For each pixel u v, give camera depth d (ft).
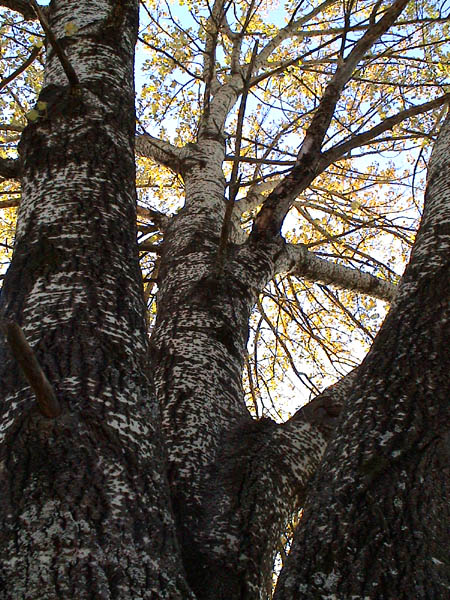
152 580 5.52
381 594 5.60
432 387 7.34
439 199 10.56
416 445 6.78
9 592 5.15
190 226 14.38
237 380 10.64
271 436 9.21
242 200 18.74
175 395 9.71
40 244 8.04
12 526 5.61
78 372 6.79
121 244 8.38
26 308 7.43
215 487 8.25
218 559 7.23
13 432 6.29
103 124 9.73
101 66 10.61
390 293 17.74
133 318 7.68
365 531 6.09
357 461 6.75
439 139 12.50
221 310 11.51
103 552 5.51
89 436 6.30
